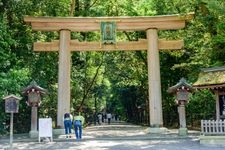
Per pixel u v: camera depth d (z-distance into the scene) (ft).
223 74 60.90
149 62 81.30
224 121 55.83
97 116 200.95
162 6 101.30
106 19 81.30
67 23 80.79
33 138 67.62
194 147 52.47
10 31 87.71
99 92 210.59
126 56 125.90
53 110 104.83
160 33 100.32
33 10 94.32
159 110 78.89
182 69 103.40
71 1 102.42
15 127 89.71
